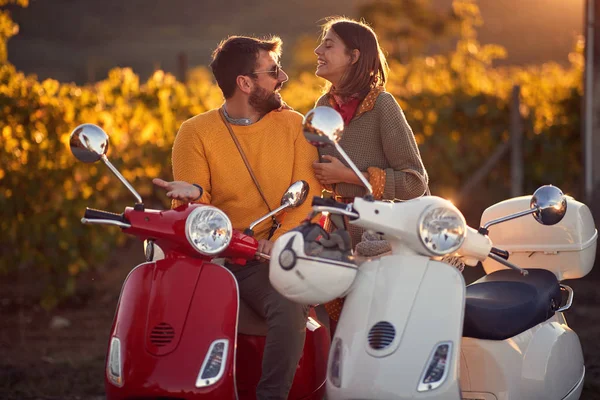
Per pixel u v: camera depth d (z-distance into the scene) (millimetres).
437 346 3869
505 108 13500
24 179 10102
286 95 14852
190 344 4082
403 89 14141
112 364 4160
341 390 3914
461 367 4449
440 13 30453
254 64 4797
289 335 4465
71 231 10125
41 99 10281
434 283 3969
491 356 4379
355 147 5078
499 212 5160
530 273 4988
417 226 3941
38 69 60469
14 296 10969
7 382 7316
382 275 4035
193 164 4855
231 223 4629
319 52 5117
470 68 16859
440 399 3805
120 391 4102
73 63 67312
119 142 10914
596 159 11367
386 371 3824
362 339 3932
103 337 9062
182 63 16062
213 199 4922
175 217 4215
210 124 4887
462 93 13742
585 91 11430
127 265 12727
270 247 4547
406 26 30062
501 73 18594
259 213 4867
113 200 10648
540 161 13359
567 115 13500
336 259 4000
